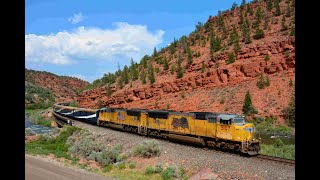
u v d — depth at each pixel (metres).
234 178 23.22
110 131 53.12
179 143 40.09
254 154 30.56
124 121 52.47
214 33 168.62
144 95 141.12
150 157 33.47
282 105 89.38
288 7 145.12
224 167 25.75
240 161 27.23
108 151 36.97
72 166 29.95
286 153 35.78
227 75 117.81
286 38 119.44
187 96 120.44
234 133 31.38
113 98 153.88
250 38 137.00
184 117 38.59
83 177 23.89
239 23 166.12
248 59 121.50
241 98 100.31
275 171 23.48
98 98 172.50
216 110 98.94
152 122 44.75
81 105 178.25
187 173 26.81
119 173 28.77
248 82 110.38
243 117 32.56
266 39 129.38
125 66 171.62
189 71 139.00
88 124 67.25
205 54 148.12
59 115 92.56
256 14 160.75
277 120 83.81
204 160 28.45
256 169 24.25
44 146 47.00
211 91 115.88
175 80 133.50
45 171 25.06
